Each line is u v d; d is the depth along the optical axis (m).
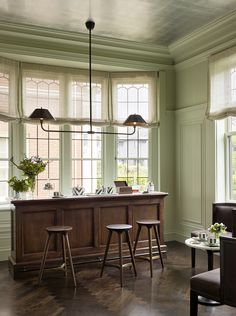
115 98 5.91
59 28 4.95
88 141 5.89
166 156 6.07
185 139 5.87
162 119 6.02
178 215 6.05
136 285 3.89
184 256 5.08
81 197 4.56
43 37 5.05
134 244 4.61
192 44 5.48
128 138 6.09
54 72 5.53
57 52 5.22
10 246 5.09
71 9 4.33
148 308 3.26
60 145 5.68
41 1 4.11
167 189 6.07
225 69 4.84
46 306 3.32
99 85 5.84
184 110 5.85
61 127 5.68
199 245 3.60
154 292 3.67
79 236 4.61
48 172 5.59
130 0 4.09
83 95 5.71
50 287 3.84
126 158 6.08
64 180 5.67
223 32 4.89
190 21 4.71
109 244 4.46
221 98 4.91
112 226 4.17
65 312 3.18
